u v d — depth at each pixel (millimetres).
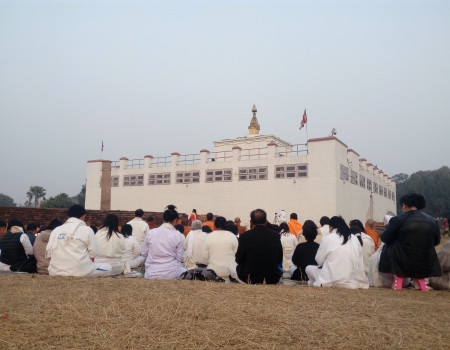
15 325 3262
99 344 2842
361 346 2859
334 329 3246
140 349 2764
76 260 6012
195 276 6180
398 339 3027
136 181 32906
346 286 5598
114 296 4328
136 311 3711
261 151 31281
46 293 4512
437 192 62875
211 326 3279
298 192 25266
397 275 5695
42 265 6672
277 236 5930
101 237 7102
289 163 25938
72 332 3098
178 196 30516
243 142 32219
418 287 5672
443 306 4316
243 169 27859
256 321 3445
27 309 3768
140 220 10039
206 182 29344
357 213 27984
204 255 7062
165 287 4977
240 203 27562
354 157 28156
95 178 34625
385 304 4320
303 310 3885
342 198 25125
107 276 6676
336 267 5664
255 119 35250
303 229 7246
